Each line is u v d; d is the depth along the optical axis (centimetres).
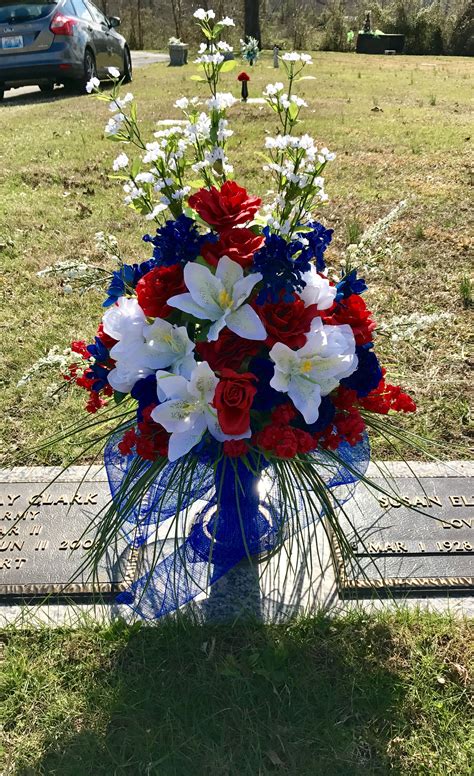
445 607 229
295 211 195
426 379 350
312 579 238
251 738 190
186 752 189
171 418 171
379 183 654
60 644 221
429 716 198
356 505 268
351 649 215
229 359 176
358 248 228
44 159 752
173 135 191
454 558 245
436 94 1269
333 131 881
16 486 284
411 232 526
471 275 455
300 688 203
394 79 1543
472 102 1159
